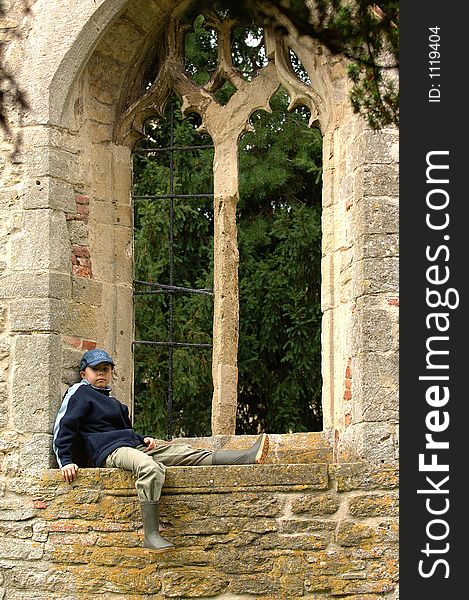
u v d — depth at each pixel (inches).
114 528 324.5
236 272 384.5
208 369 647.8
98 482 326.3
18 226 347.9
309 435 353.7
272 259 659.4
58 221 349.1
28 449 336.8
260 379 655.1
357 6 250.7
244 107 378.9
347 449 331.9
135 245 663.1
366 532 315.6
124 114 373.4
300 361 645.9
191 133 663.8
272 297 648.4
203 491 321.1
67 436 329.1
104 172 367.9
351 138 338.3
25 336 343.0
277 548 317.1
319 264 648.4
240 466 321.4
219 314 381.1
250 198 654.5
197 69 662.5
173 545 315.3
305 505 317.4
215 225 382.9
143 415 645.9
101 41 362.3
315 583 314.7
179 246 663.8
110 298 364.5
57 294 346.0
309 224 639.8
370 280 323.6
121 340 366.6
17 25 353.4
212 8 368.5
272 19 256.4
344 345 338.6
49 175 347.6
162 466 320.8
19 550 331.6
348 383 334.6
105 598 323.6
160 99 381.4
